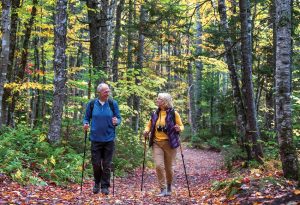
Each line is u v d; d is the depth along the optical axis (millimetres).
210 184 9672
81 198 7055
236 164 12820
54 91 11258
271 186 6496
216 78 30094
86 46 27875
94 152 7707
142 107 26172
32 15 15188
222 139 26578
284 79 6961
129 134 16203
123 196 7664
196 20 25734
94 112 7723
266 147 13586
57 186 8359
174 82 40375
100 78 13406
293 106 11859
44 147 9906
